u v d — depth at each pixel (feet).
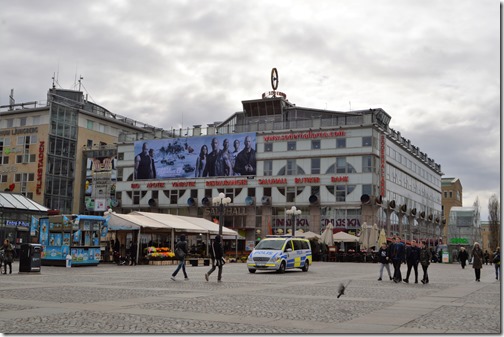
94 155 286.66
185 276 80.48
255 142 240.53
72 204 289.53
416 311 45.39
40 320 37.42
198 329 34.47
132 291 60.18
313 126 232.94
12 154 287.48
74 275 88.38
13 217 150.10
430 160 315.99
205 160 248.93
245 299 53.01
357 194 221.05
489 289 70.74
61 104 289.12
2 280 75.97
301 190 230.07
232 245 237.66
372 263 181.88
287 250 107.65
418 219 283.18
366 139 222.07
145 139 265.54
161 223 142.72
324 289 66.54
